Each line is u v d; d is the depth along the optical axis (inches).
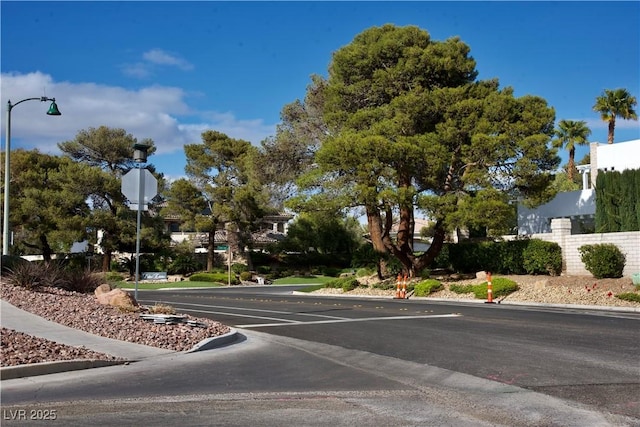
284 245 2539.4
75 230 2027.6
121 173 2372.0
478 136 1141.7
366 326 669.3
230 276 2003.0
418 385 367.9
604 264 1055.0
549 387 354.9
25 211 2012.8
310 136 1518.2
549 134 1225.4
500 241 1302.9
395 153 1144.8
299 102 1583.4
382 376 396.8
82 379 378.3
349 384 371.9
